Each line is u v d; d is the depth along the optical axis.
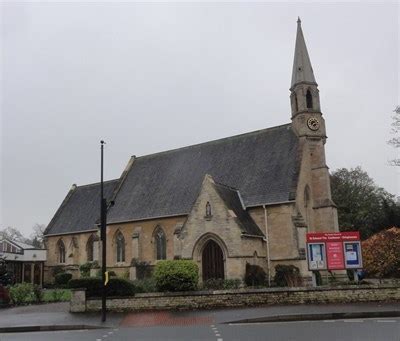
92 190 62.62
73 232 57.34
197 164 48.44
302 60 43.56
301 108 42.38
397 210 62.03
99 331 19.03
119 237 49.62
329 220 40.69
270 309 22.81
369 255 35.81
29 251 57.56
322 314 20.12
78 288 26.23
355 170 72.44
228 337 15.25
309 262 27.47
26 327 20.86
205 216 36.16
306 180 40.84
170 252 44.41
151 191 49.78
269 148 43.69
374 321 18.30
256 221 39.06
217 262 35.84
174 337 15.82
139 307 25.50
